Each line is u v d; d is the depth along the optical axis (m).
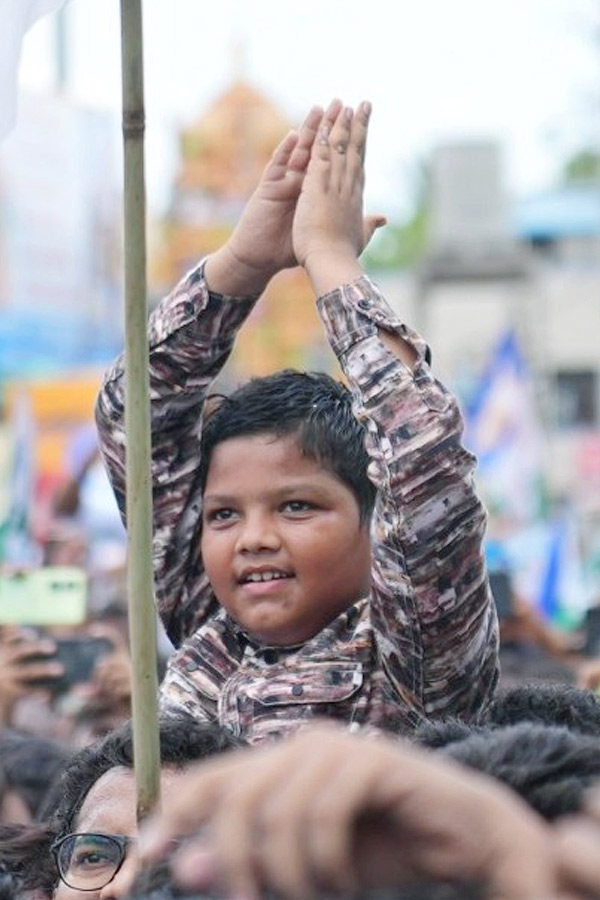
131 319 4.52
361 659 5.80
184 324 6.01
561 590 22.11
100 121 40.69
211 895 2.20
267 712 5.76
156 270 47.97
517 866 2.18
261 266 5.94
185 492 6.17
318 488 5.83
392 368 5.50
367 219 5.88
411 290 58.56
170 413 6.10
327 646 5.84
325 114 5.83
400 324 5.55
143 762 4.29
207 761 4.95
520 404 28.53
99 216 41.22
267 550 5.83
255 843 2.09
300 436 5.85
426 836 2.19
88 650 11.11
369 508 5.94
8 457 22.12
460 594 5.51
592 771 2.94
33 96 39.69
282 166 5.88
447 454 5.43
